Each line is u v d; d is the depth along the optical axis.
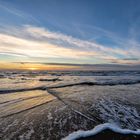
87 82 17.14
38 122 4.92
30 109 6.37
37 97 8.95
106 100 7.90
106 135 3.75
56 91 11.20
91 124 4.71
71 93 10.28
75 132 4.06
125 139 3.53
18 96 9.30
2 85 14.73
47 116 5.48
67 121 4.98
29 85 14.94
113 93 10.19
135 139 3.56
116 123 4.77
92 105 6.91
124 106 6.72
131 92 10.62
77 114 5.68
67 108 6.48
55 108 6.51
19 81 19.28
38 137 3.89
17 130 4.32
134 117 5.36
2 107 6.63
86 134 3.83
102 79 22.31
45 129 4.38
